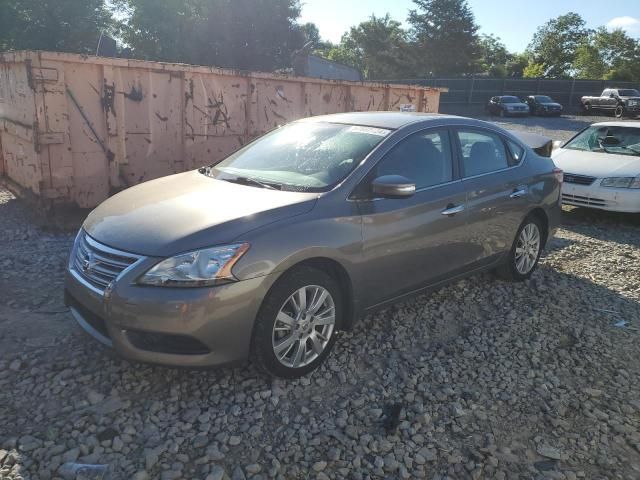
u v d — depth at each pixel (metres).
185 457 2.77
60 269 5.27
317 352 3.53
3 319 4.16
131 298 3.00
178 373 3.50
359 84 9.09
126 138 6.80
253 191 3.69
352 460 2.83
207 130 7.48
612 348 4.16
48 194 6.31
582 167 8.36
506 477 2.78
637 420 3.29
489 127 4.97
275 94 8.10
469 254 4.57
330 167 3.87
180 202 3.55
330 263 3.53
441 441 3.02
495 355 3.96
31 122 6.24
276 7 32.09
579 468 2.87
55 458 2.71
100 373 3.47
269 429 3.03
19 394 3.23
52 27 27.41
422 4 54.28
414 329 4.30
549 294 5.15
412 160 4.13
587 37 69.94
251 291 3.10
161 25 30.08
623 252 6.74
